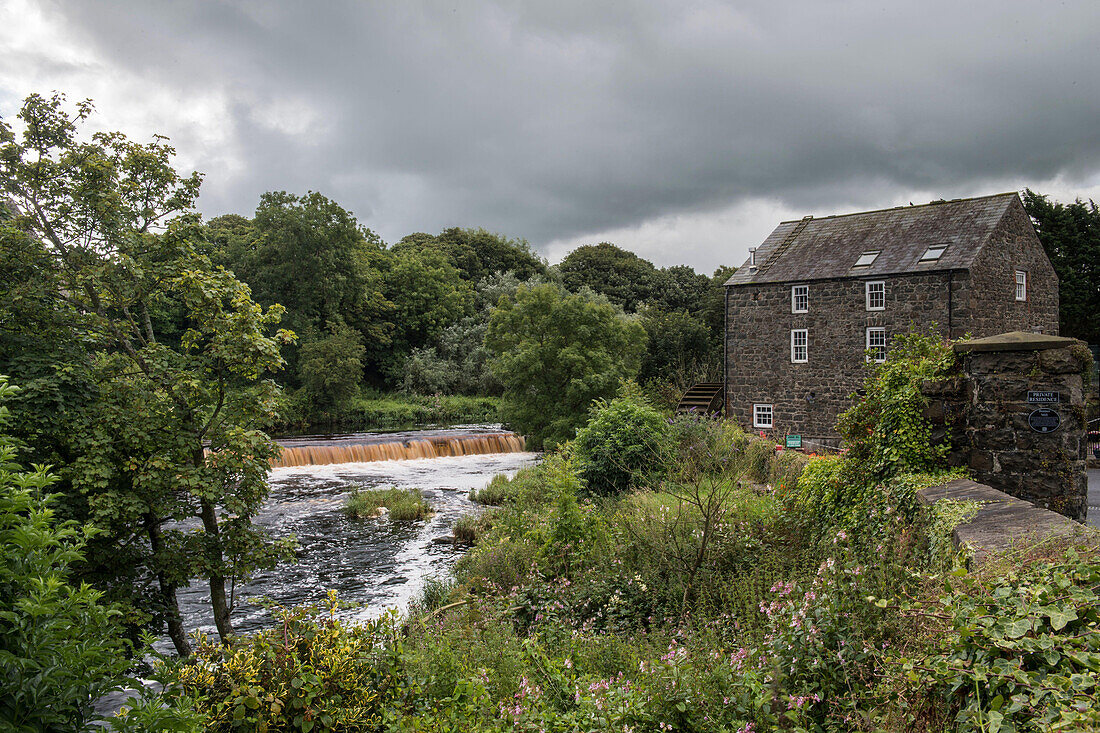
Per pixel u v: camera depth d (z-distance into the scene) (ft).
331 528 53.93
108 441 28.12
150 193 34.47
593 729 12.69
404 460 90.99
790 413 78.59
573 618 23.04
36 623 7.72
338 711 13.30
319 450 86.79
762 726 11.58
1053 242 112.98
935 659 8.66
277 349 33.19
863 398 23.03
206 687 12.91
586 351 91.97
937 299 66.85
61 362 29.66
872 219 80.07
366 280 157.38
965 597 9.29
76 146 31.96
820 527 22.59
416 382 156.87
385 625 16.49
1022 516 13.19
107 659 8.64
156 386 31.22
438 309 173.99
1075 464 17.98
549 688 15.89
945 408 19.75
